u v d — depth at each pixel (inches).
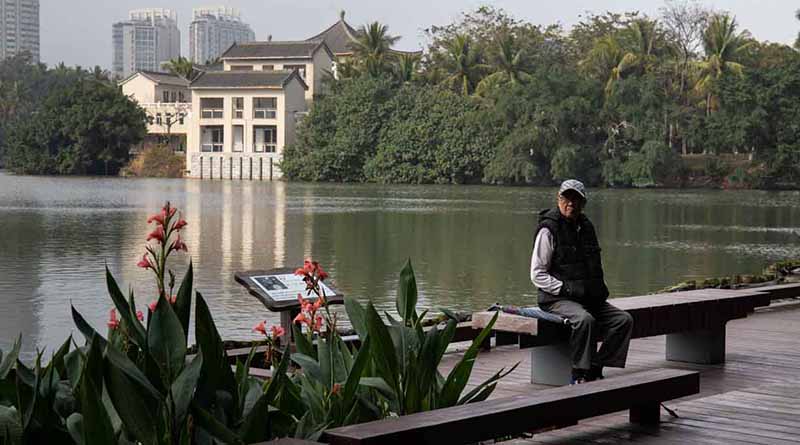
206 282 690.8
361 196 2025.1
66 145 3289.9
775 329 378.0
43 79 5344.5
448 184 2677.2
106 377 121.1
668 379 192.5
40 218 1320.1
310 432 143.3
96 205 1620.3
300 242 1032.2
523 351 324.8
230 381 135.6
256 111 3132.4
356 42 3184.1
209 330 133.7
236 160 3139.8
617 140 2498.8
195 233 1128.8
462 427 148.2
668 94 2647.6
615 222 1379.2
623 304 278.2
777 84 2249.0
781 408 227.0
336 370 160.6
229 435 125.5
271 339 196.2
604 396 177.6
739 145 2298.2
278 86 3090.6
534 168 2479.1
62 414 136.0
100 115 3196.4
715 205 1763.0
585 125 2514.8
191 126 3186.5
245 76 3152.1
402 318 169.2
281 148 3090.6
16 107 4549.7
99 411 114.6
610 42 2679.6
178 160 3257.9
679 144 2679.6
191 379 126.7
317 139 2935.5
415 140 2721.5
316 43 3408.0
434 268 801.6
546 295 255.0
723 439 196.4
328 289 273.3
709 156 2519.7
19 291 630.5
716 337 303.3
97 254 876.6
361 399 154.3
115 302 135.6
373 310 152.3
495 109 2554.1
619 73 2640.3
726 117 2309.3
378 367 154.6
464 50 2992.1
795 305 453.4
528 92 2536.9
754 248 1031.6
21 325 505.7
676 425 209.0
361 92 2849.4
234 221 1317.7
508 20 3088.1
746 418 215.8
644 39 2711.6
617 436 199.3
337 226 1249.4
